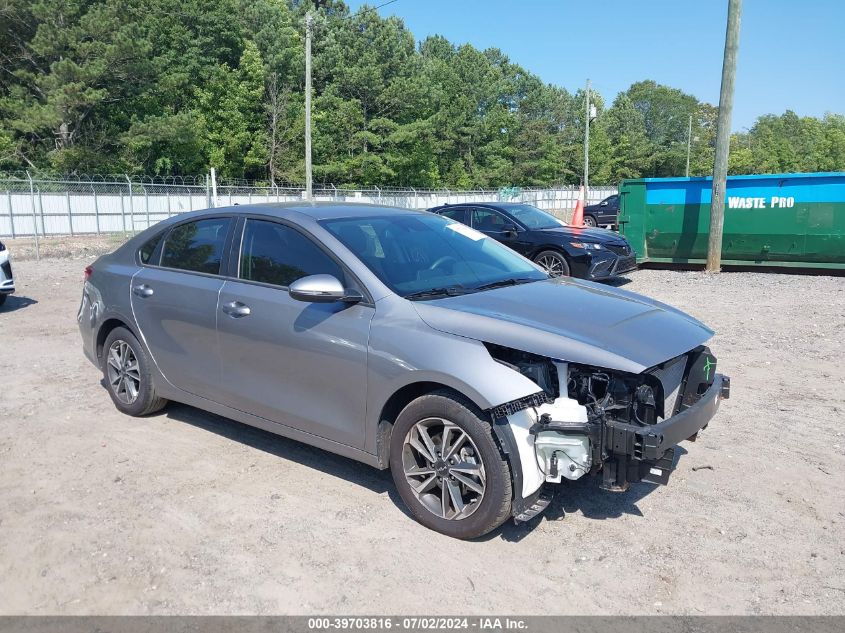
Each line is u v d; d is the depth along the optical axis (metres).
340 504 4.12
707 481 4.41
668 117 113.75
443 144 66.75
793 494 4.23
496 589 3.29
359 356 3.92
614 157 92.00
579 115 89.25
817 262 13.31
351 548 3.64
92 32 33.59
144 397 5.38
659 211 14.67
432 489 3.86
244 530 3.82
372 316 3.94
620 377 3.65
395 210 5.06
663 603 3.18
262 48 48.00
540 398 3.58
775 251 13.62
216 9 45.25
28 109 33.06
